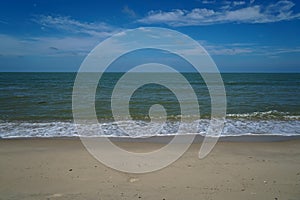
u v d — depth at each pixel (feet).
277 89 103.50
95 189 15.92
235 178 17.84
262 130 34.19
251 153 24.14
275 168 19.94
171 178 17.78
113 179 17.54
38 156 22.45
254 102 62.75
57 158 21.95
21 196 14.87
